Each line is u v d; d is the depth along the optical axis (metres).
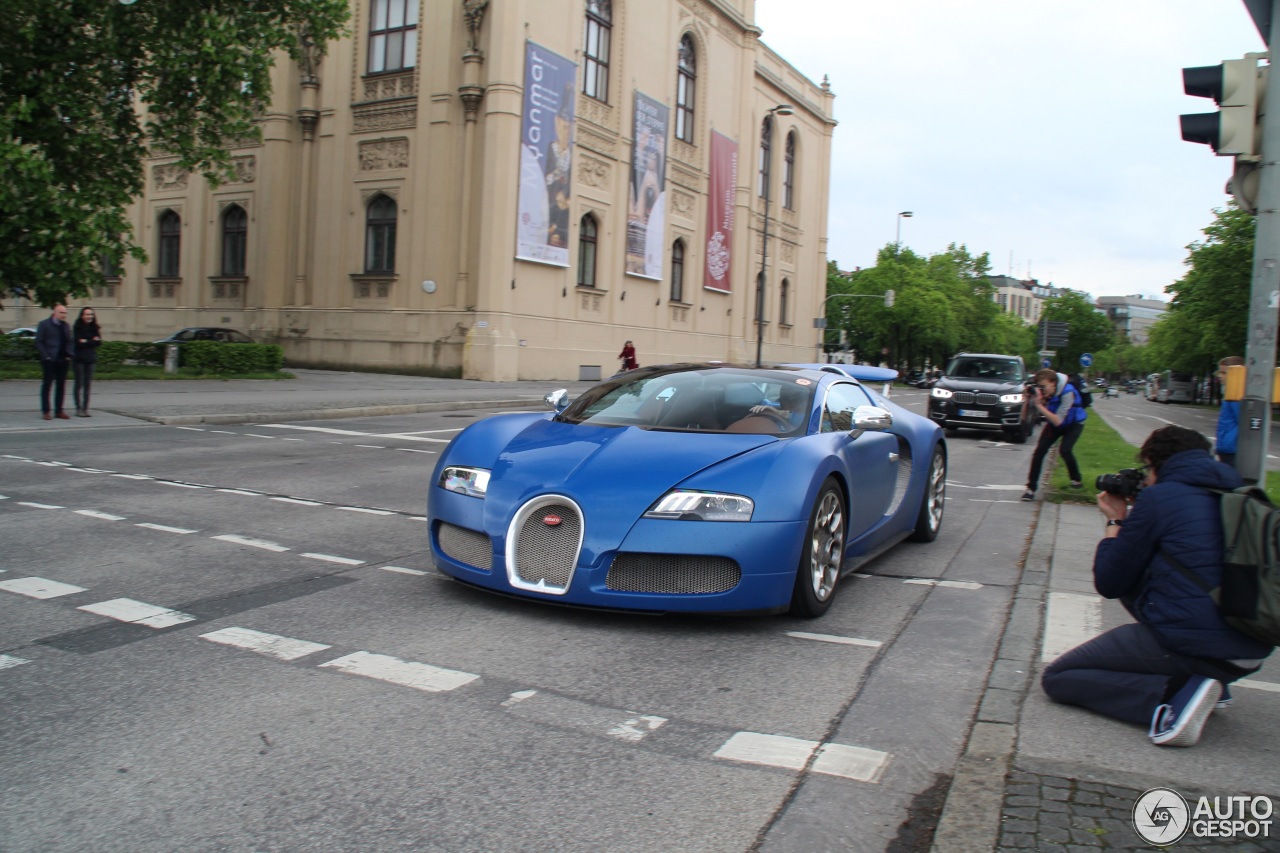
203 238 35.81
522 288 30.27
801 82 51.69
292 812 2.63
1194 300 50.50
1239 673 3.29
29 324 42.97
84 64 21.81
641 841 2.54
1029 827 2.64
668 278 39.22
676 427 5.29
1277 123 4.61
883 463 6.02
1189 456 3.45
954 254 90.31
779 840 2.57
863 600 5.31
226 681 3.63
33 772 2.82
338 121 32.25
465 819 2.62
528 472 4.71
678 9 38.22
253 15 22.59
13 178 19.03
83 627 4.27
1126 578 3.48
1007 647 4.38
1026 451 16.17
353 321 31.88
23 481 8.30
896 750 3.22
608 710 3.48
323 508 7.59
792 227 51.97
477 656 4.02
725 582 4.37
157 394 17.89
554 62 30.42
